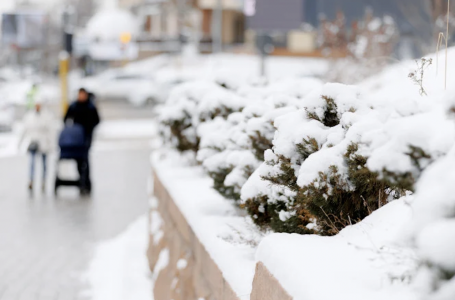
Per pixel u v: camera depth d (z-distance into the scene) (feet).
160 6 228.63
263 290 11.44
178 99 30.22
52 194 51.75
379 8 87.56
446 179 7.37
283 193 14.52
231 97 26.84
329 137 13.26
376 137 10.36
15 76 224.12
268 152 14.58
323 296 9.53
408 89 25.32
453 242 6.84
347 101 13.78
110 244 34.78
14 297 25.82
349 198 13.16
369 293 9.60
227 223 17.20
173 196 23.02
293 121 14.24
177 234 21.81
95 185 56.70
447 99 8.50
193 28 217.97
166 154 31.94
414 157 8.57
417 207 7.47
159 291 23.61
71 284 27.53
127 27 224.74
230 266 14.07
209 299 15.81
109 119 129.80
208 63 177.68
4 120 101.81
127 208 45.91
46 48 238.68
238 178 17.88
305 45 176.04
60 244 34.86
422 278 7.22
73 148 51.08
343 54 69.56
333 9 118.42
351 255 10.89
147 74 152.15
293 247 11.45
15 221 41.09
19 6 254.47
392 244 10.27
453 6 54.29
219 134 21.38
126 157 77.66
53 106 133.59
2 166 67.97
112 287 26.84
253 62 172.35
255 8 140.05
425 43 63.31
